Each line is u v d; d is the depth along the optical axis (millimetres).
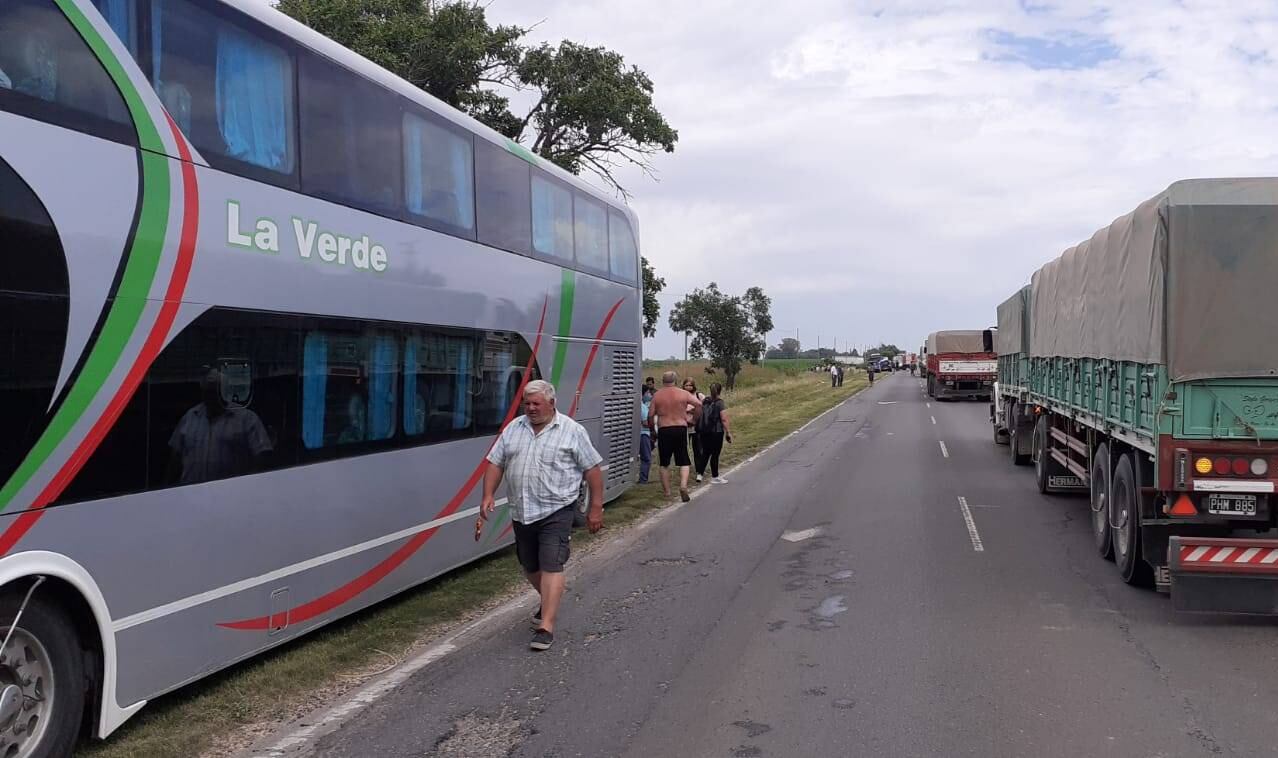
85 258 4535
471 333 8719
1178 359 7148
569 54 24359
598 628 7211
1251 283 7113
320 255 6402
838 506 13086
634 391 14172
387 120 7312
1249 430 7082
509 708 5473
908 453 20547
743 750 4754
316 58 6449
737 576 8883
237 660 5676
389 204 7320
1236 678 5766
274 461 5965
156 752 4805
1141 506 7734
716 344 61688
